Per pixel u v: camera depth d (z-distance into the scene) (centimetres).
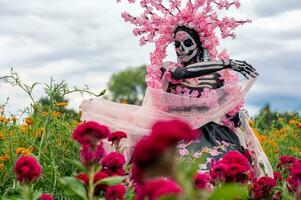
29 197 310
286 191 336
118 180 296
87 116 557
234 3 563
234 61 537
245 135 557
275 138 838
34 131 622
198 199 194
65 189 303
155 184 195
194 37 561
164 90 556
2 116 626
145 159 181
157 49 564
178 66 556
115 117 548
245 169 338
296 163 321
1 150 582
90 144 299
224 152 514
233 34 564
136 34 568
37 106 623
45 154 597
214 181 340
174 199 188
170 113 545
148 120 538
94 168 300
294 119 890
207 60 565
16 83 620
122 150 476
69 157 601
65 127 631
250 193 382
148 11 568
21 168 307
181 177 189
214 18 562
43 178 540
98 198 305
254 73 539
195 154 504
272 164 696
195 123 529
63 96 606
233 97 544
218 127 540
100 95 603
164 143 181
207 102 539
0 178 536
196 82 553
